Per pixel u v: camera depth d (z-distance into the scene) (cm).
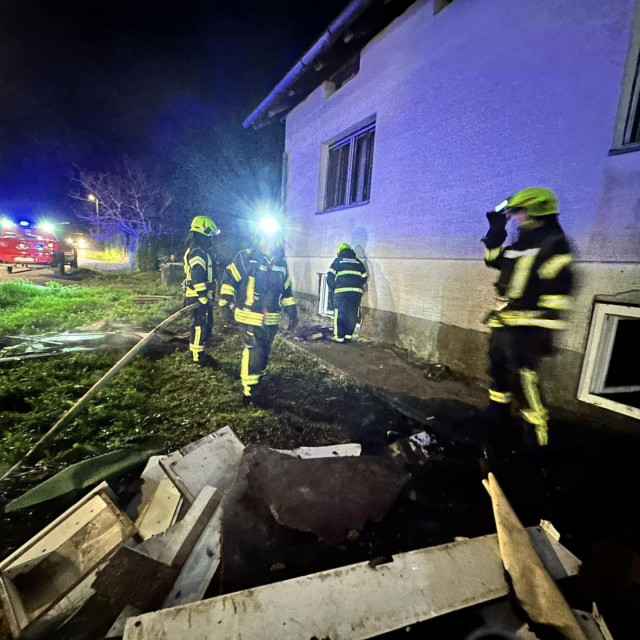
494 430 274
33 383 365
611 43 266
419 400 340
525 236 254
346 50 577
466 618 133
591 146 280
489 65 364
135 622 121
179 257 1261
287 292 373
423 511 203
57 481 219
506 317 263
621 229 261
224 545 162
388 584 139
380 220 536
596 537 189
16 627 134
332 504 180
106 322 643
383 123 521
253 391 360
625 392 277
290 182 809
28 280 1317
